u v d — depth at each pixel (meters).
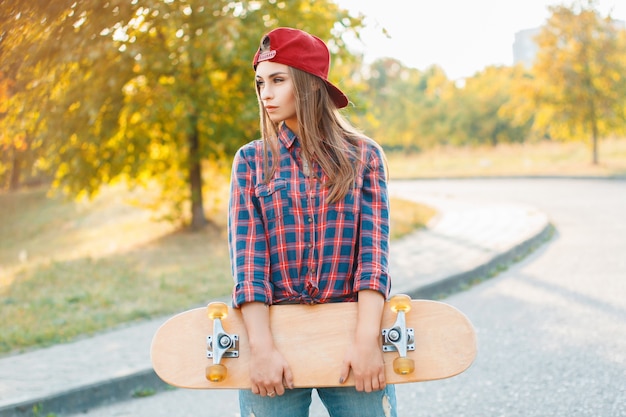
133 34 6.86
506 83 48.22
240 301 2.07
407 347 2.07
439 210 16.45
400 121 52.22
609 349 5.67
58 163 12.40
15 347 6.55
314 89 2.20
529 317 6.92
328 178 2.15
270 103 2.18
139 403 5.25
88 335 6.91
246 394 2.18
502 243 11.02
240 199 2.18
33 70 4.56
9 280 10.34
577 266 9.44
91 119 10.39
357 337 2.04
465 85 50.78
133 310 7.75
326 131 2.21
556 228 13.16
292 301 2.16
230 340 2.07
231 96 12.79
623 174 24.48
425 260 9.94
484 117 48.38
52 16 3.85
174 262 11.33
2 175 7.93
